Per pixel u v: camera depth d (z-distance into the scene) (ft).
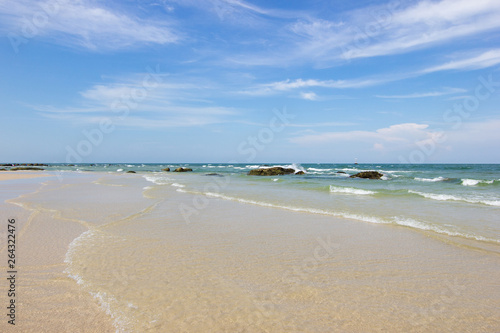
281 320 13.32
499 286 17.02
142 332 12.21
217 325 12.82
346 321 13.33
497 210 38.78
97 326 12.60
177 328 12.53
